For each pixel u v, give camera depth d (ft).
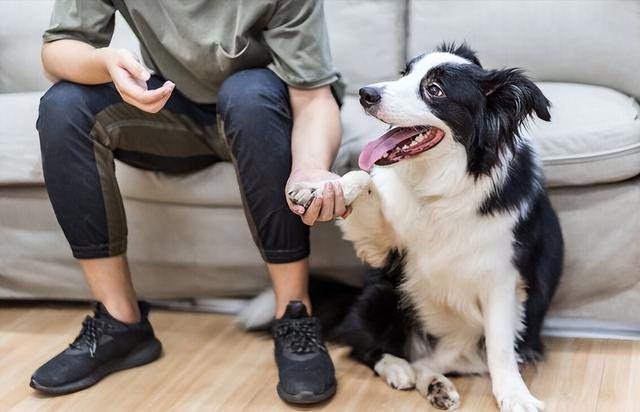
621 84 7.43
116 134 6.15
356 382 6.06
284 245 6.07
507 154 5.43
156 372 6.26
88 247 6.09
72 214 5.99
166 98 5.53
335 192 5.39
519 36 7.62
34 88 8.70
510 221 5.60
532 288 5.99
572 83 7.51
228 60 6.12
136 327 6.25
